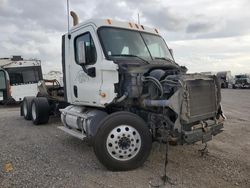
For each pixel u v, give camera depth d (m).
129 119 5.54
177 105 5.35
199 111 5.58
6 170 5.66
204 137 5.61
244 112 13.93
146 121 6.16
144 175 5.34
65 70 7.89
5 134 9.19
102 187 4.84
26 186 4.88
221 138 8.17
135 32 7.09
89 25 6.77
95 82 6.62
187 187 4.81
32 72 20.94
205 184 4.93
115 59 6.34
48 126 10.59
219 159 6.25
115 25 6.84
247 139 8.09
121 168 5.50
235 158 6.34
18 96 20.41
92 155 6.69
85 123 6.64
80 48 6.64
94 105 6.67
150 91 5.95
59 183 5.01
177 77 5.51
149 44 7.17
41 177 5.29
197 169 5.64
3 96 20.38
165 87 5.66
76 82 7.38
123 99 6.08
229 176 5.29
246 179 5.16
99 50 6.45
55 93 11.01
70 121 7.52
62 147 7.44
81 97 7.17
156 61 6.81
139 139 5.59
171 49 7.80
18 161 6.24
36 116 10.75
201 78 5.69
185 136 5.35
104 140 5.45
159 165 5.86
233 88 48.12
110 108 6.68
